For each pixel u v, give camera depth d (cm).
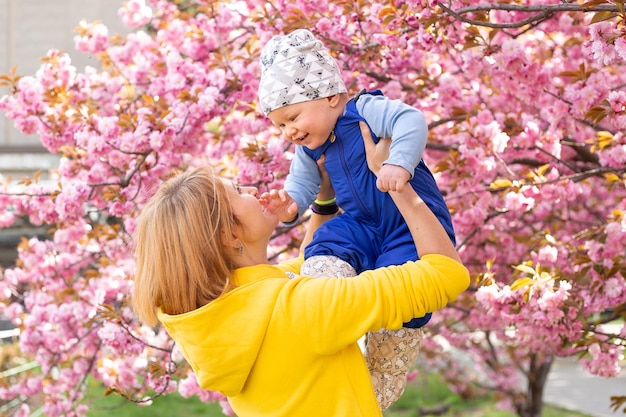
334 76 208
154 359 458
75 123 467
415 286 184
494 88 443
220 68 465
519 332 388
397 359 217
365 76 430
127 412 944
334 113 209
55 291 532
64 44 1212
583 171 451
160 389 395
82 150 471
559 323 384
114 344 414
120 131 450
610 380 1181
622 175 401
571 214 564
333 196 235
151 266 192
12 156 1269
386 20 346
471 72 400
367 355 219
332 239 211
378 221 212
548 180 412
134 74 520
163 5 557
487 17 360
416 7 328
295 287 189
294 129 207
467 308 547
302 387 189
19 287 589
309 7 428
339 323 182
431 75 458
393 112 200
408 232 206
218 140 494
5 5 1213
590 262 391
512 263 482
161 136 420
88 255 536
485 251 485
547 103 422
